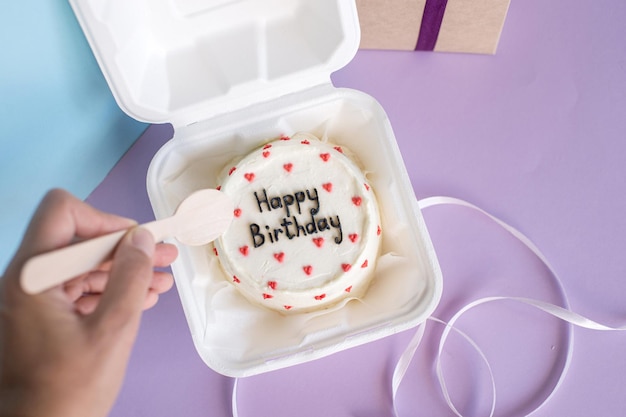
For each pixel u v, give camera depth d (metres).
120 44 0.46
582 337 0.56
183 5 0.49
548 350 0.55
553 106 0.60
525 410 0.54
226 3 0.49
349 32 0.48
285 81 0.50
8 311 0.37
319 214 0.51
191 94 0.50
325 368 0.56
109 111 0.55
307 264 0.50
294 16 0.51
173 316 0.57
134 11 0.48
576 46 0.60
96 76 0.52
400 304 0.50
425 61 0.61
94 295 0.44
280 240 0.50
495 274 0.57
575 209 0.58
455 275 0.57
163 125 0.60
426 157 0.59
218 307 0.51
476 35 0.58
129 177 0.59
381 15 0.56
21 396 0.36
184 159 0.52
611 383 0.55
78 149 0.54
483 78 0.60
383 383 0.55
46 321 0.37
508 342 0.56
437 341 0.56
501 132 0.60
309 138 0.53
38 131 0.49
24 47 0.45
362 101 0.52
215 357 0.49
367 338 0.49
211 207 0.43
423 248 0.49
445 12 0.56
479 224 0.58
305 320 0.51
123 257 0.37
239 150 0.53
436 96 0.60
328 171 0.51
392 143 0.51
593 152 0.59
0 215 0.50
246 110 0.52
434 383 0.55
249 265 0.50
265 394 0.55
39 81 0.47
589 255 0.57
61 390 0.36
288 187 0.51
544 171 0.59
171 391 0.56
